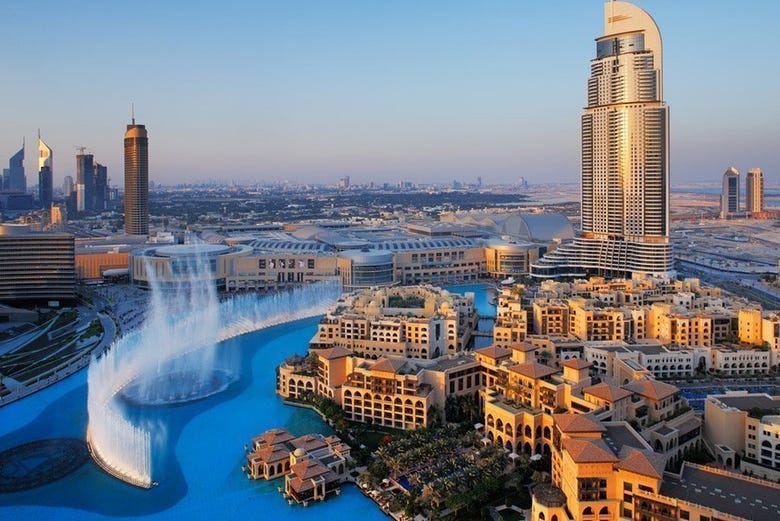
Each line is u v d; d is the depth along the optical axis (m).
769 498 192.00
